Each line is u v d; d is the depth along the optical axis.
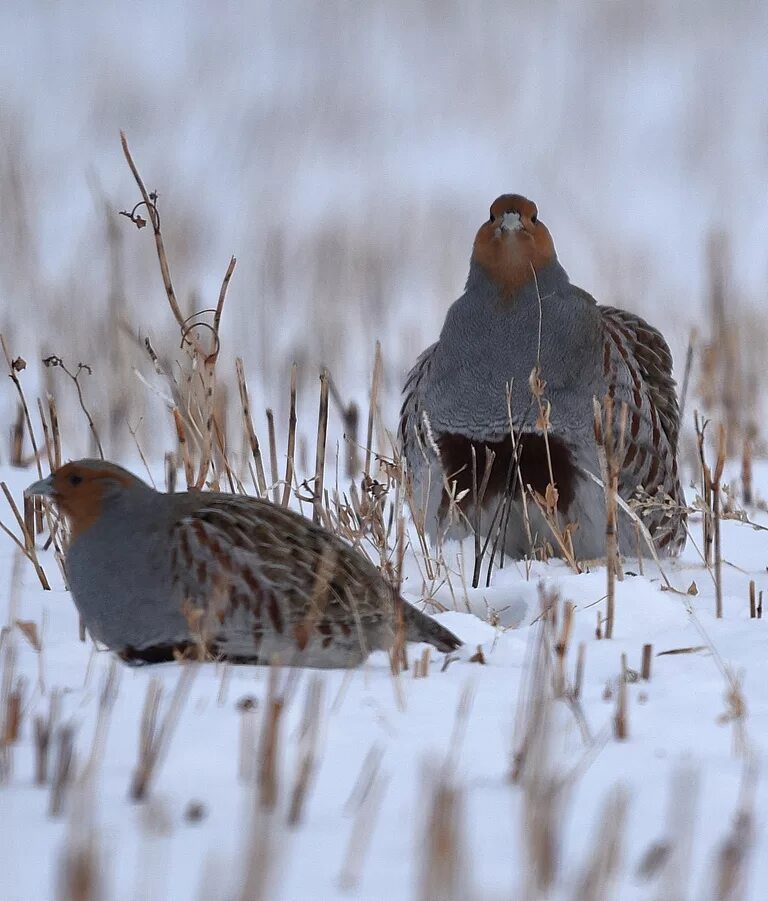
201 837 5.39
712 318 21.11
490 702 7.16
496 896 4.88
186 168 34.31
